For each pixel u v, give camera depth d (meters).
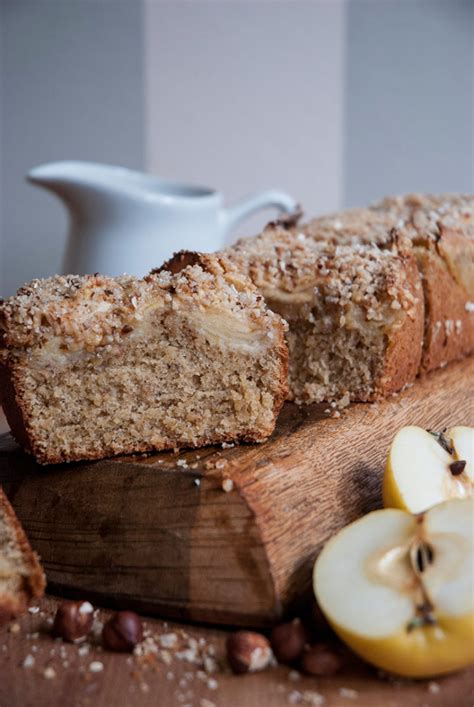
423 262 0.66
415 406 0.62
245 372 0.55
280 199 0.85
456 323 0.69
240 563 0.48
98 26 1.24
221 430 0.55
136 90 1.28
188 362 0.54
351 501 0.53
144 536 0.51
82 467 0.54
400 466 0.51
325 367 0.63
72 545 0.52
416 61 1.35
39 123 1.27
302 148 1.36
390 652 0.44
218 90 1.31
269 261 0.64
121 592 0.50
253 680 0.45
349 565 0.46
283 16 1.29
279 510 0.50
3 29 1.22
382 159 1.39
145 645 0.47
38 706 0.44
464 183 1.41
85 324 0.53
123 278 0.55
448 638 0.43
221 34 1.29
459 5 1.33
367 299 0.60
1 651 0.47
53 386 0.53
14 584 0.48
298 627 0.46
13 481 0.55
